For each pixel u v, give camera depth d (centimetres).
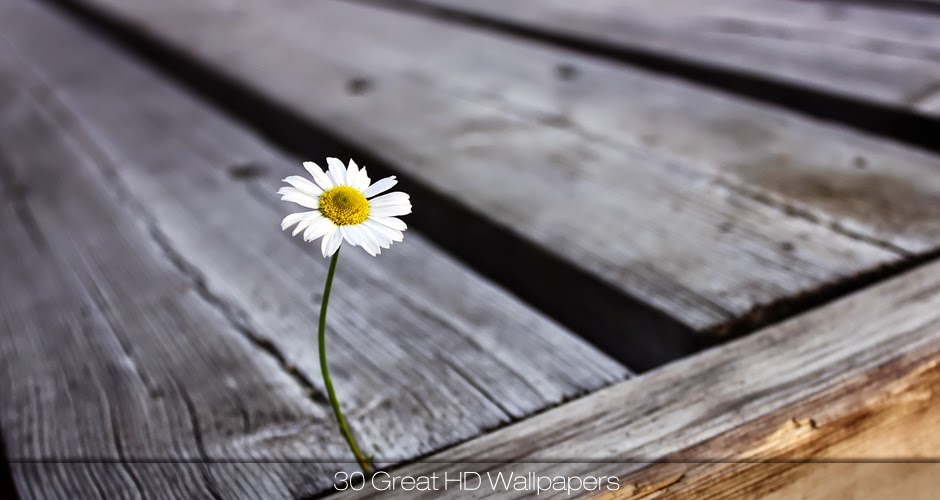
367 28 149
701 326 58
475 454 51
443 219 79
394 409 55
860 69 107
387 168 84
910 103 92
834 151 85
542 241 67
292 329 61
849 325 57
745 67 109
